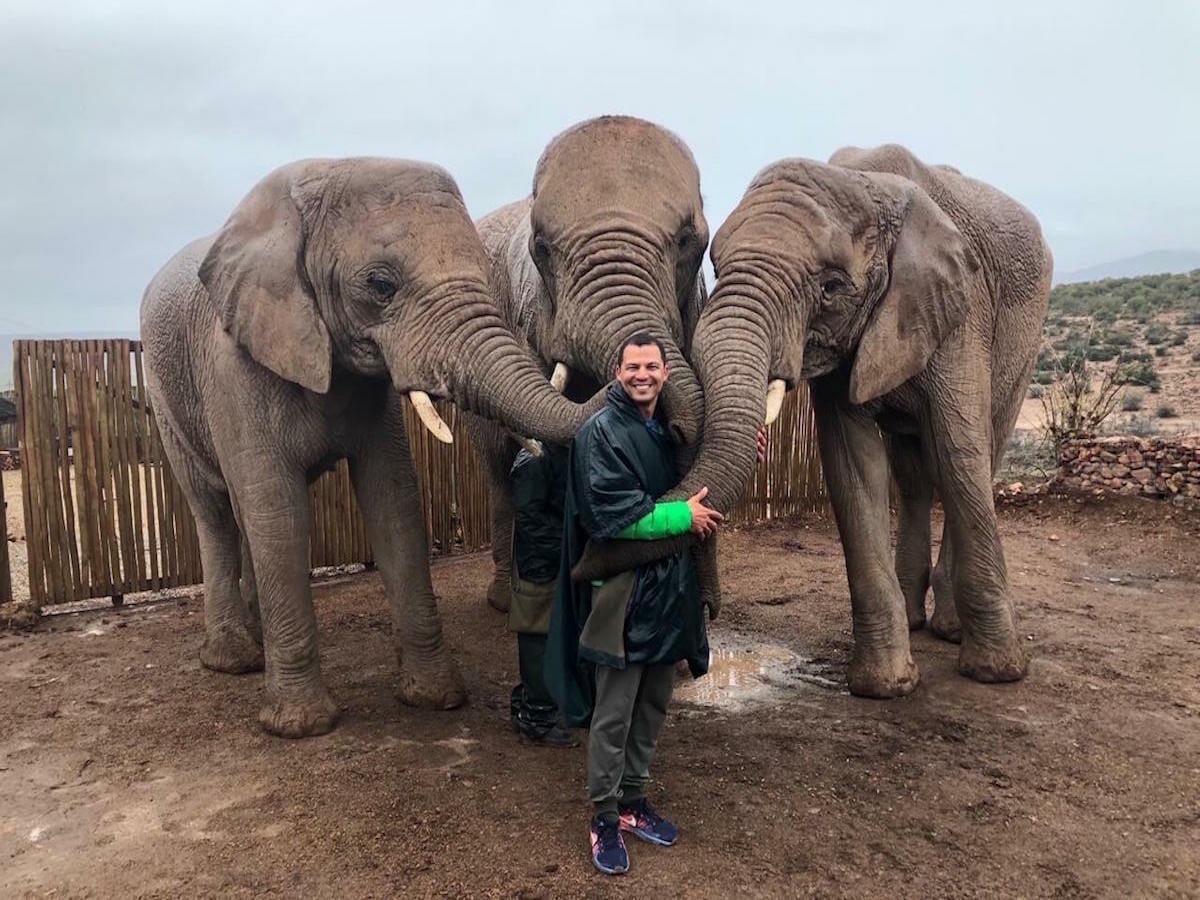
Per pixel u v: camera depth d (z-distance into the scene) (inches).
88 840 167.0
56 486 311.3
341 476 360.2
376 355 196.9
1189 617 294.7
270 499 206.7
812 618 296.2
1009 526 420.8
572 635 158.1
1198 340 1304.1
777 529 435.2
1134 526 405.1
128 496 323.9
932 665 247.8
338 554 361.7
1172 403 931.3
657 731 160.6
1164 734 204.1
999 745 198.8
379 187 193.8
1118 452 434.9
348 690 238.2
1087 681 235.8
